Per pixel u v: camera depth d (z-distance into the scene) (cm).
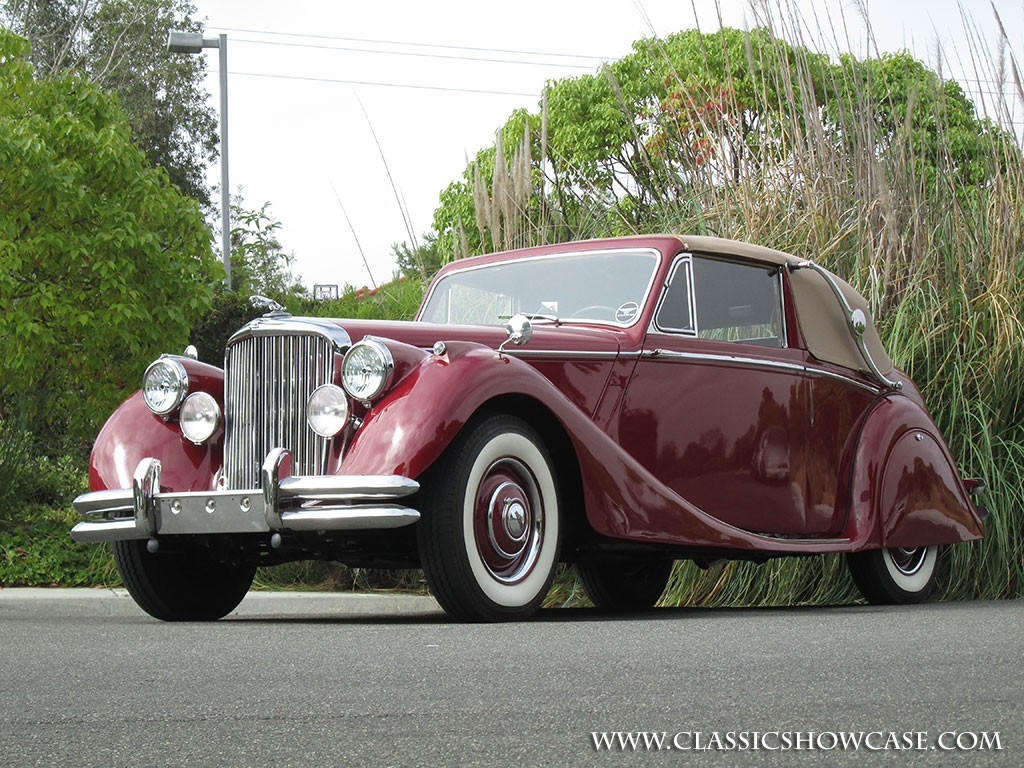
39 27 2698
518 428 396
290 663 261
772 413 499
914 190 638
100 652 288
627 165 727
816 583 567
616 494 409
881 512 516
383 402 379
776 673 242
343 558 434
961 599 576
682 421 470
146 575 447
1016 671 244
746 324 509
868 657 268
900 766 162
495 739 179
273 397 407
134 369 837
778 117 688
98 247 815
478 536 382
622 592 571
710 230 653
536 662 260
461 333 430
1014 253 621
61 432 988
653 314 471
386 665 256
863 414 535
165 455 425
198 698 216
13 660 275
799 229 631
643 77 1762
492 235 728
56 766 164
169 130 3081
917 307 601
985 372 589
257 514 380
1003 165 672
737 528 453
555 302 504
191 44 1514
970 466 580
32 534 705
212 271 877
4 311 809
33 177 786
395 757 168
